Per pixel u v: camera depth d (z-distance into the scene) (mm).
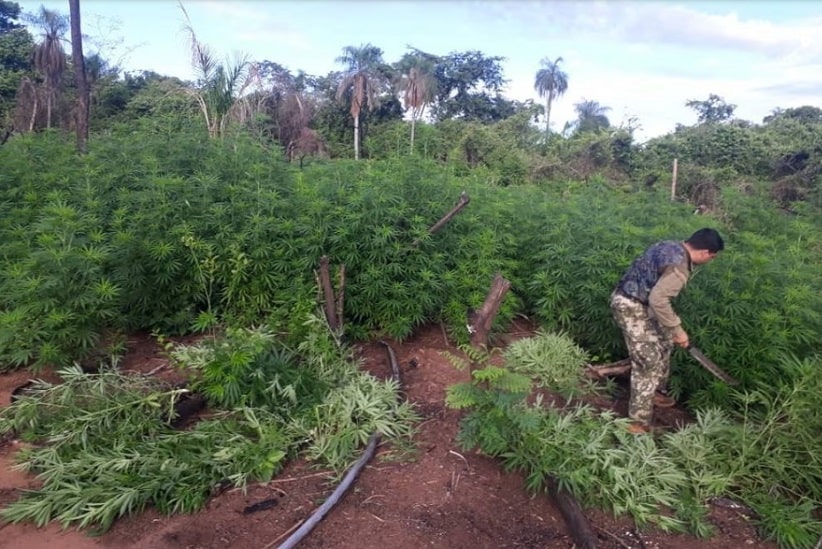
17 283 4887
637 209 7320
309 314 5348
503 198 7730
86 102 10281
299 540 3264
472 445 3904
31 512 3422
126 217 5797
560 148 22500
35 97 16453
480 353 4012
